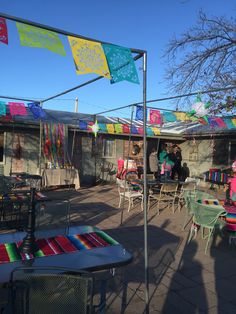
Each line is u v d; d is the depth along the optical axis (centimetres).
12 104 677
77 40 264
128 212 777
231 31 882
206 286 391
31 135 1143
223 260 479
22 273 201
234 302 354
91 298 202
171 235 596
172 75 934
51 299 200
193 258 483
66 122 1180
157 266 447
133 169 1153
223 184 1273
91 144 1298
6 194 543
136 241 553
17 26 237
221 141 1360
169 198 788
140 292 369
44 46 248
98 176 1321
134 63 301
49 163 1112
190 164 1516
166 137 1452
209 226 514
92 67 271
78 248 291
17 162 1120
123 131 1048
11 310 206
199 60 909
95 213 757
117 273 412
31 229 277
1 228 487
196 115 692
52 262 256
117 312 325
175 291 375
